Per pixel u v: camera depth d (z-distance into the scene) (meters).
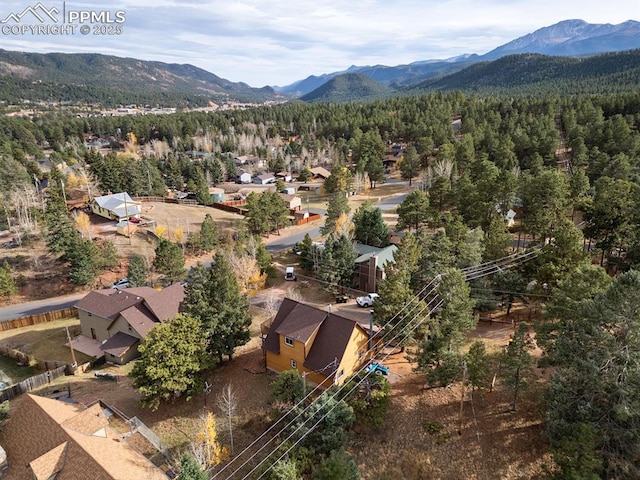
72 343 48.56
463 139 101.00
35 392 38.44
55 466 24.17
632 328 23.05
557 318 33.06
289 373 31.95
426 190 95.25
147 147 182.12
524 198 58.78
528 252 45.19
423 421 30.73
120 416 33.66
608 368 23.81
